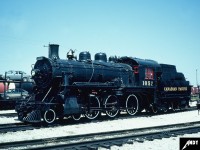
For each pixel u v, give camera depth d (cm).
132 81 1725
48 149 728
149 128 1134
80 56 1603
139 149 783
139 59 1806
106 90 1541
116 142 839
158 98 1839
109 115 1531
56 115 1331
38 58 1395
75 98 1356
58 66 1348
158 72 1873
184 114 1875
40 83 1366
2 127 1165
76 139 905
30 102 1334
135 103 1691
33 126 1237
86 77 1462
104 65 1596
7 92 2236
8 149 759
